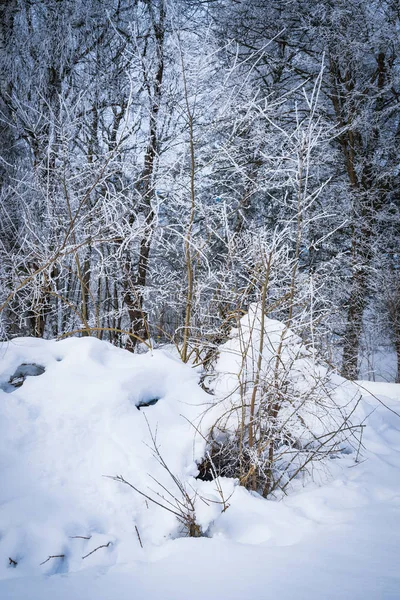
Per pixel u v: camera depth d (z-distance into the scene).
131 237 5.12
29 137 8.00
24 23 9.52
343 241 12.13
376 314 12.35
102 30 9.66
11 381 3.76
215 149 5.81
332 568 2.14
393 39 11.66
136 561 2.54
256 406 3.55
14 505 2.79
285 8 11.99
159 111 6.54
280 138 7.31
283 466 3.72
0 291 5.52
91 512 2.90
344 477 3.58
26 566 2.52
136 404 3.67
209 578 2.16
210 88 6.05
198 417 3.63
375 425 4.59
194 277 5.32
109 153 5.48
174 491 3.10
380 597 1.82
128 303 7.95
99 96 8.62
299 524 2.80
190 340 4.83
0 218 6.70
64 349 4.21
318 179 10.88
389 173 11.95
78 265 5.59
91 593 2.12
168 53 7.33
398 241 12.38
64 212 5.99
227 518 2.92
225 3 11.70
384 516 2.81
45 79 8.92
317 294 4.42
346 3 11.55
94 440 3.32
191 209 5.05
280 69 12.03
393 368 14.34
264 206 10.23
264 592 1.94
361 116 11.72
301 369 3.56
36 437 3.26
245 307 4.69
